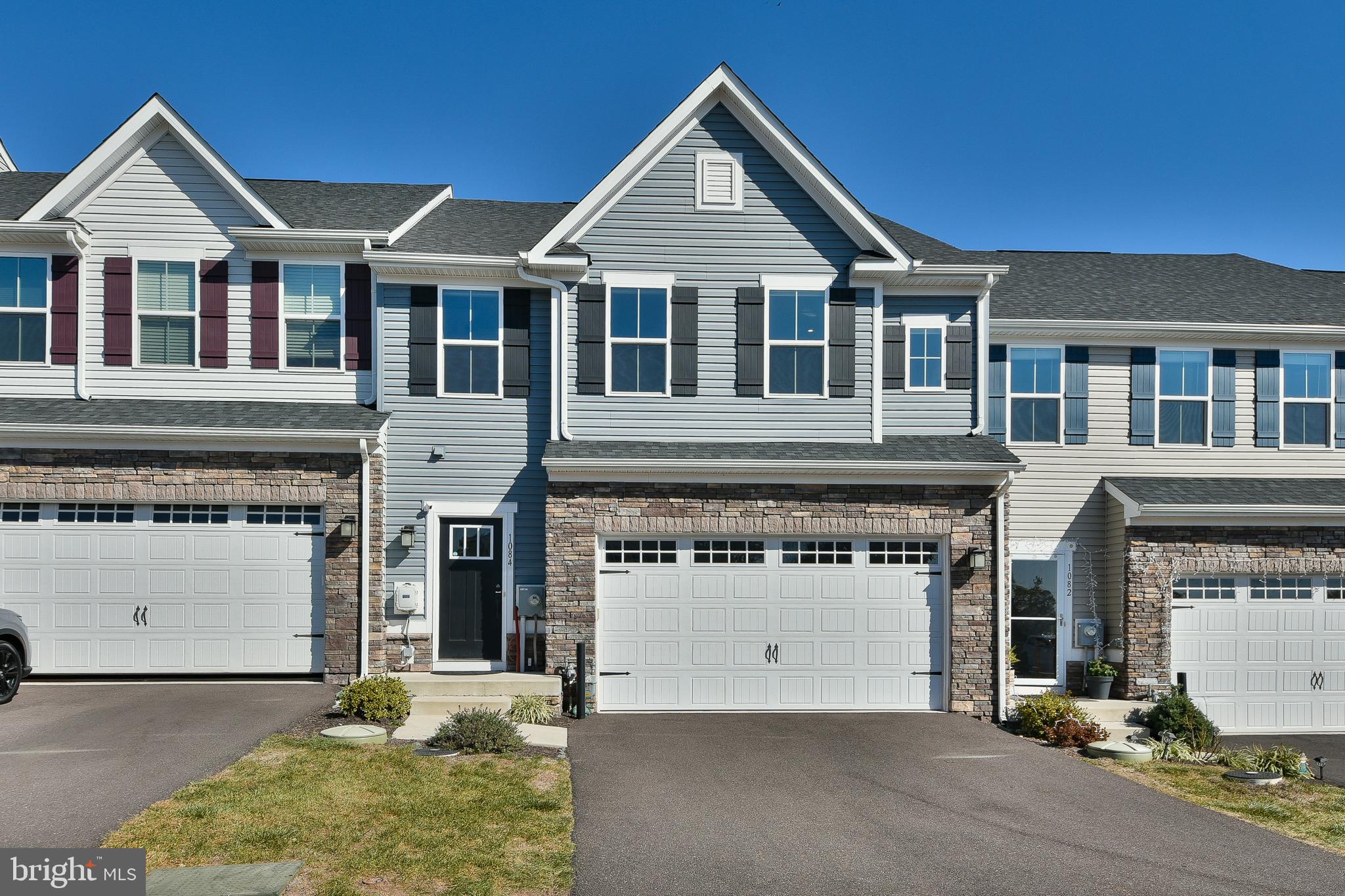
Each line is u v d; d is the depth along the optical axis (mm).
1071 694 16328
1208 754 13250
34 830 7547
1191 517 15719
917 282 15625
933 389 15781
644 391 15336
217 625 14008
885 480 14500
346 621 13961
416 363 15297
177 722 11344
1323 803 11023
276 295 15422
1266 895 7781
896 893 7473
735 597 14531
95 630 13836
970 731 13359
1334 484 16875
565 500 14258
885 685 14570
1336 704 16016
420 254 14984
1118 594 16219
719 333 15453
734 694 14438
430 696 13633
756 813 9367
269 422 14133
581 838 8406
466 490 15250
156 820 7910
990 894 7520
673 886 7438
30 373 15102
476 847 7938
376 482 14391
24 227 14727
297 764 9789
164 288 15344
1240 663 15984
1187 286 18719
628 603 14438
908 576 14680
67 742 10234
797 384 15500
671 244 15453
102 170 15203
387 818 8430
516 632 15102
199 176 15422
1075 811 9883
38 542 13812
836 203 15336
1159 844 8953
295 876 7082
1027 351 17000
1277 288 18859
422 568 15055
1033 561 16766
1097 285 18516
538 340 15578
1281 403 17266
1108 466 16938
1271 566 15938
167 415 14344
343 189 17875
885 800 9953
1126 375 17125
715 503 14406
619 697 14320
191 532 14031
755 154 15602
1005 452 14766
